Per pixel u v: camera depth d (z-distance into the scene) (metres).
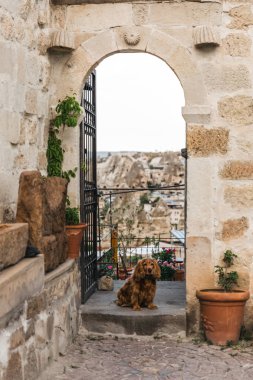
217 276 7.00
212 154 6.97
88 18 7.08
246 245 6.96
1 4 5.66
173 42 6.98
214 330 6.71
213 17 6.93
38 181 5.67
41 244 5.68
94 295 8.01
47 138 7.04
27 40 6.33
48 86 7.01
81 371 5.79
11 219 5.89
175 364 6.04
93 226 8.25
